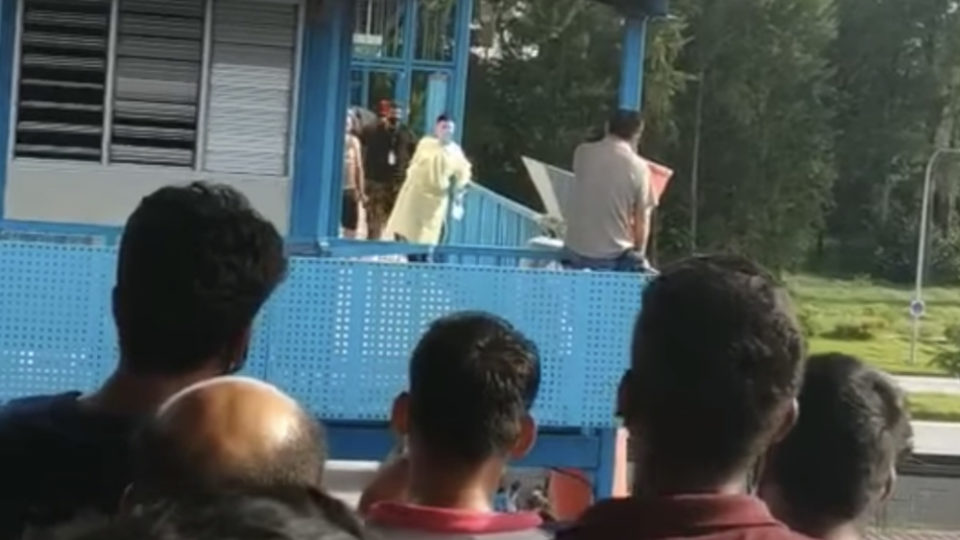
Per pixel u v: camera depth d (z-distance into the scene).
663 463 3.08
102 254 9.66
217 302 3.61
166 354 3.59
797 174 78.81
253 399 2.47
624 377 3.21
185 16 11.59
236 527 1.63
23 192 11.49
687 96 76.88
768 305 3.12
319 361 10.05
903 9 87.69
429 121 21.89
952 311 75.12
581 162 11.88
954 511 21.94
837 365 3.69
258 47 11.72
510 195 69.19
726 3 77.19
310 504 1.71
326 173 11.88
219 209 3.69
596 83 69.00
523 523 3.98
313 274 9.98
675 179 76.44
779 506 3.65
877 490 3.64
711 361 3.05
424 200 16.34
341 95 11.92
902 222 85.25
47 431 3.46
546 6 69.00
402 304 10.16
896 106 87.62
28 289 9.59
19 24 11.38
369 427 10.36
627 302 10.49
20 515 3.37
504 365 4.09
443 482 4.05
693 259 3.30
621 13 12.15
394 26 21.94
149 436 2.46
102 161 11.59
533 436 4.27
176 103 11.66
